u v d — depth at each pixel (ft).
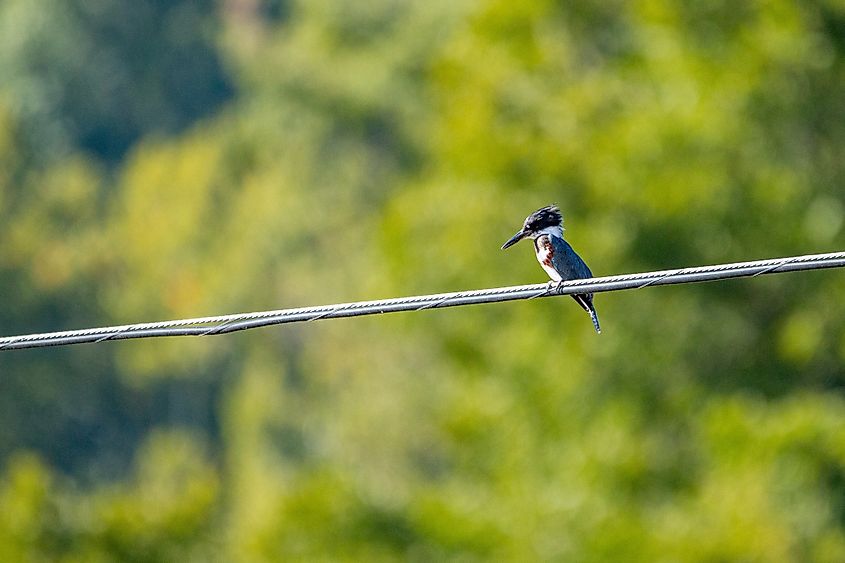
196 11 279.08
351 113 207.62
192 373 202.69
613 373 94.99
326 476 85.46
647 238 90.33
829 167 93.71
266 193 210.59
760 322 93.40
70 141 271.90
